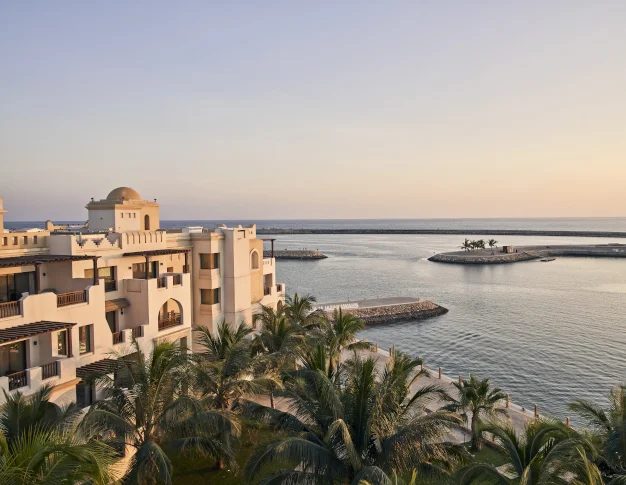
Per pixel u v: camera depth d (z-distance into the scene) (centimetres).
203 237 4131
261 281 4866
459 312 8944
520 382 5109
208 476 2498
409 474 2086
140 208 4828
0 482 1109
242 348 2847
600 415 2259
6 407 1919
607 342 6600
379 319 8119
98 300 2906
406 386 2205
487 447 3077
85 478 1329
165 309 3791
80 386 2864
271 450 1786
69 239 3039
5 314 2412
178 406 2088
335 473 1791
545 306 9312
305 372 2306
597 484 1545
